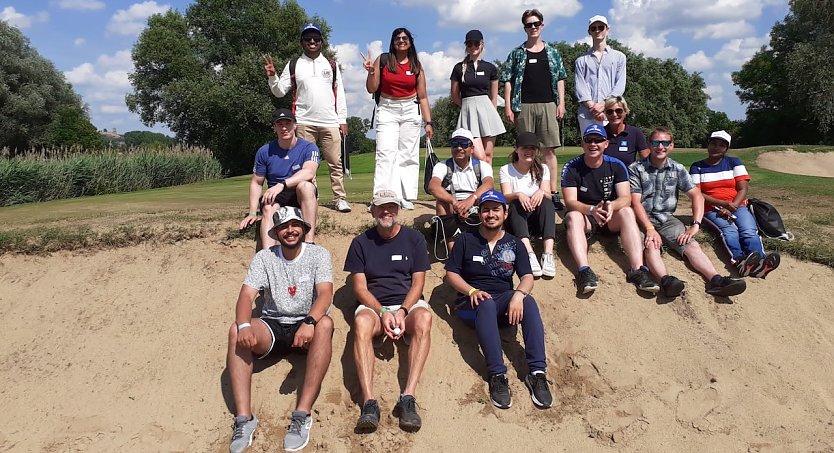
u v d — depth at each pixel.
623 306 5.62
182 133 37.28
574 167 6.04
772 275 6.01
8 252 5.96
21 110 35.12
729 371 5.08
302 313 4.79
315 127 6.82
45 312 5.48
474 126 7.05
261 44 36.91
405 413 4.45
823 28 40.88
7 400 4.72
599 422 4.65
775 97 46.22
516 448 4.43
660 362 5.16
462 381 4.96
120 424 4.55
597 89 7.23
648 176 6.22
